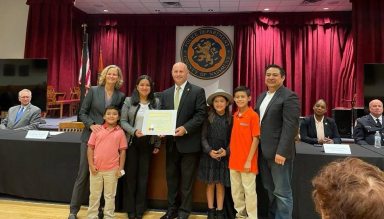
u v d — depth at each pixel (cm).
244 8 777
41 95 525
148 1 734
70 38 727
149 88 272
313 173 258
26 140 309
